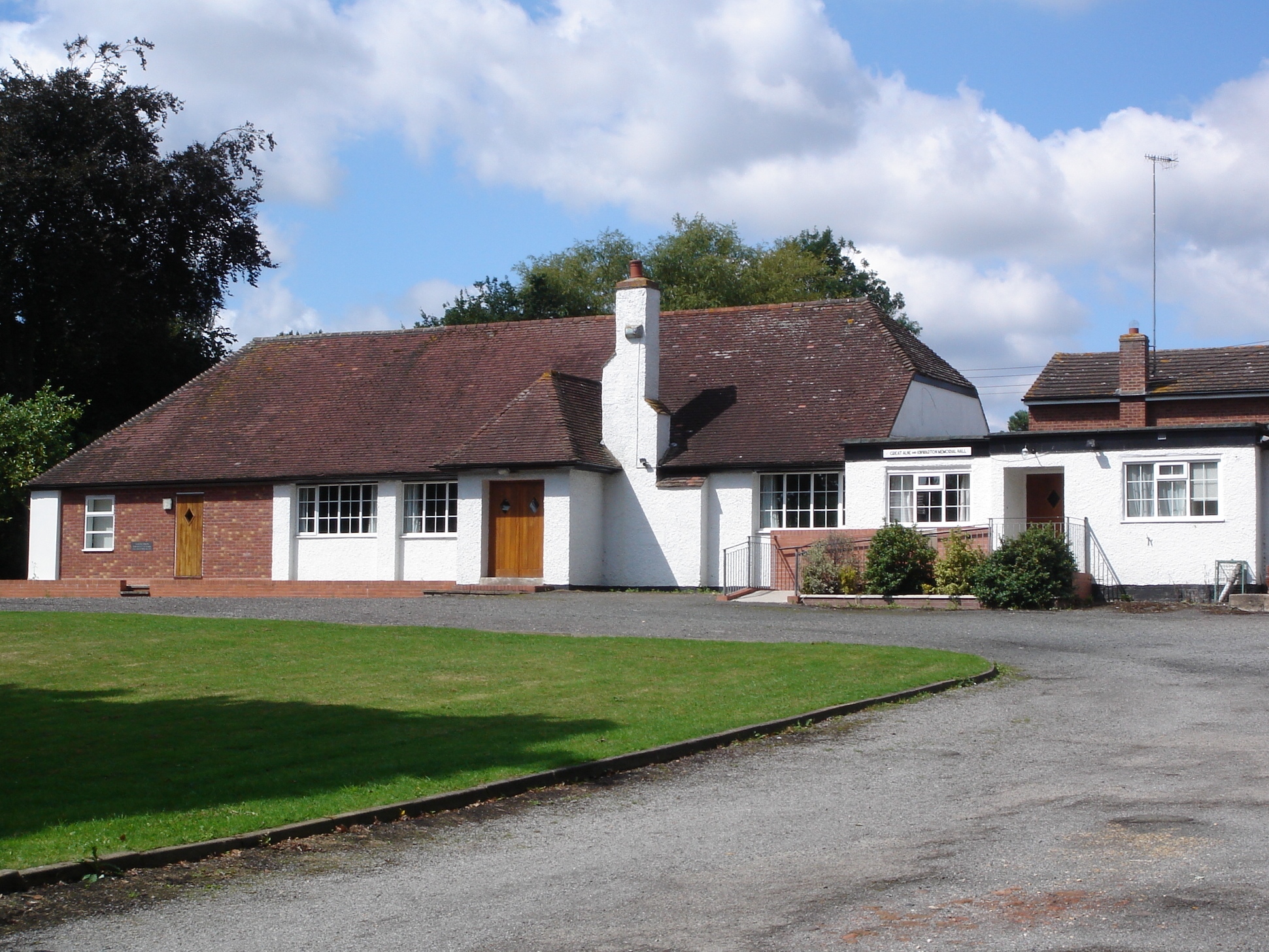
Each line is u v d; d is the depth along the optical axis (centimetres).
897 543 2688
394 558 3378
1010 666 1761
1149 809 928
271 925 720
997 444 2786
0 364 4444
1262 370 3525
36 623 2133
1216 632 2103
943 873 783
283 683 1541
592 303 6391
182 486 3612
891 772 1116
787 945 660
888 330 3428
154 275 4475
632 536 3206
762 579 3086
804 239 7675
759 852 859
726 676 1612
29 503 3912
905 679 1600
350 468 3422
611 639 1948
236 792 1007
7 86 4209
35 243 4134
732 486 3138
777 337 3509
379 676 1596
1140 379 3512
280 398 3809
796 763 1169
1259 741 1191
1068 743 1214
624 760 1149
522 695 1472
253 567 3538
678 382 3459
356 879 816
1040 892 732
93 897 775
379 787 1027
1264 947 630
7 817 923
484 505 3203
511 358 3694
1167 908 694
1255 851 805
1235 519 2559
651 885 784
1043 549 2564
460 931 703
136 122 4397
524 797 1045
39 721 1296
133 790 1009
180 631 2019
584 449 3142
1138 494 2653
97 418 4791
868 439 3022
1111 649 1922
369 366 3844
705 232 6556
